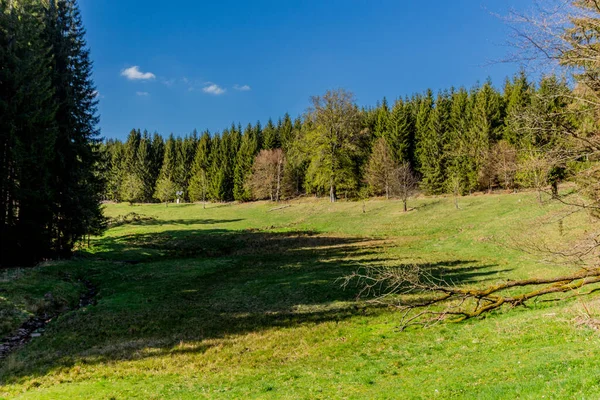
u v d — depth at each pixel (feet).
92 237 187.83
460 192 224.33
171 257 139.54
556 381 26.00
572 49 33.76
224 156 363.35
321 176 250.98
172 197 375.04
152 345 52.95
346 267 104.94
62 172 117.91
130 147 426.51
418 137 272.31
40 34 119.24
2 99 95.20
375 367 41.11
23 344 54.85
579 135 36.09
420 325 56.49
